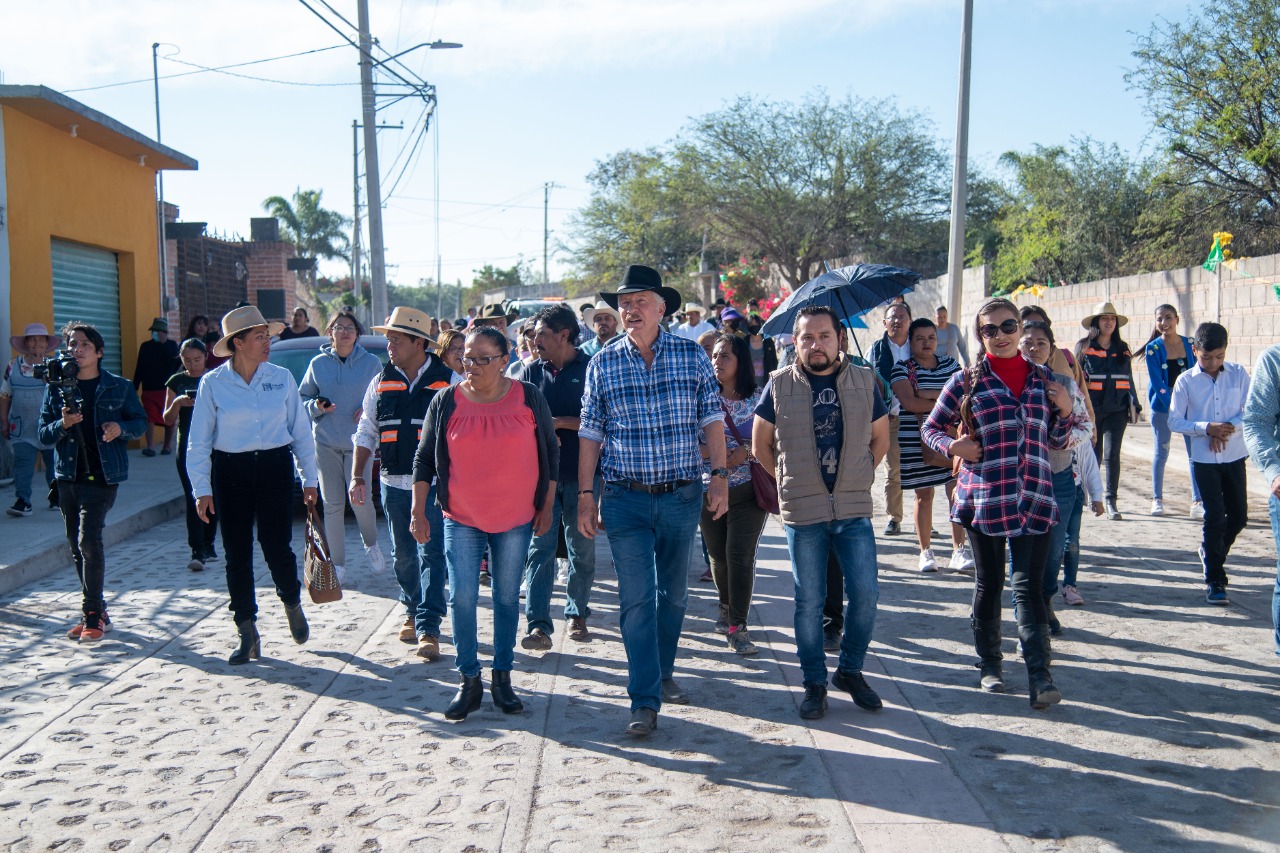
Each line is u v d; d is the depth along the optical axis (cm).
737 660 616
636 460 506
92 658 627
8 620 711
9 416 1045
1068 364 579
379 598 765
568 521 659
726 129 3666
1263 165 2062
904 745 482
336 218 5928
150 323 1725
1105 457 1009
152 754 481
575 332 668
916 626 674
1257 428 564
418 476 541
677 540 519
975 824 403
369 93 1928
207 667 609
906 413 778
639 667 501
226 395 609
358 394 787
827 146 3638
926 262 3875
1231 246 2141
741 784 442
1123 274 2562
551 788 440
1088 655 606
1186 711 516
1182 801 420
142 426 678
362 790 441
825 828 401
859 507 517
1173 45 2089
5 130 1302
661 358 511
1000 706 531
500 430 523
